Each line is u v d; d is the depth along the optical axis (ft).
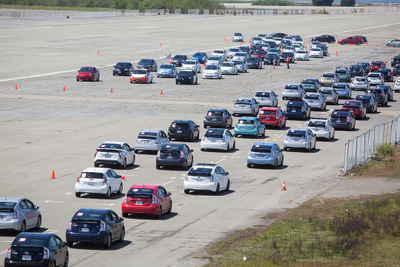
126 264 285.23
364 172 518.37
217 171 441.27
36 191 435.94
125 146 522.47
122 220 326.65
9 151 571.69
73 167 515.91
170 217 379.35
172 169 520.01
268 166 538.88
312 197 435.12
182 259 294.25
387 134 637.71
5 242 314.14
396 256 315.17
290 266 285.84
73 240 305.12
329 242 329.72
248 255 302.25
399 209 405.80
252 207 405.80
